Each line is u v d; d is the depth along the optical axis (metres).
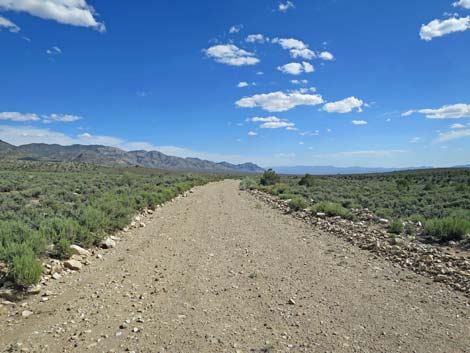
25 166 101.94
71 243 10.29
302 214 18.45
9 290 6.72
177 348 4.85
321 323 5.64
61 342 5.04
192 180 60.38
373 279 7.88
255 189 42.91
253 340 5.08
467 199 21.45
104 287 7.45
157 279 8.01
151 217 18.31
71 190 27.72
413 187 39.84
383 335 5.22
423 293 6.94
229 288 7.38
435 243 11.00
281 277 8.10
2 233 9.30
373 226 14.10
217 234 13.70
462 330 5.36
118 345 4.94
